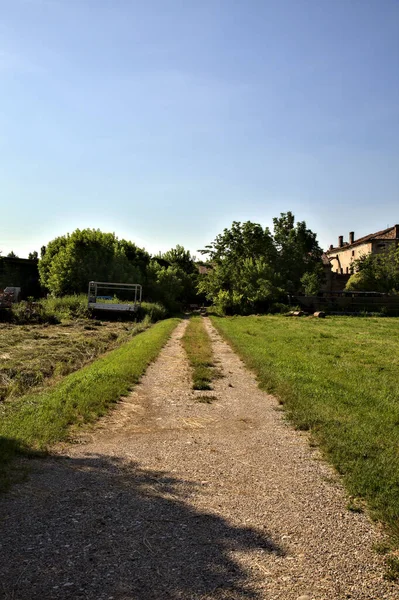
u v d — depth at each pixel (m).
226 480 4.93
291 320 32.00
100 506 4.20
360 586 3.11
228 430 6.78
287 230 61.50
